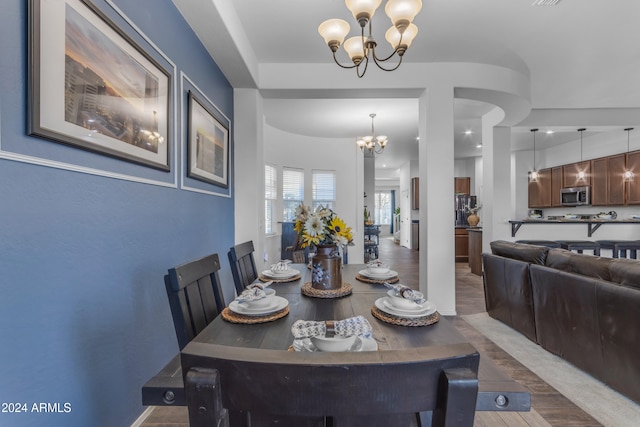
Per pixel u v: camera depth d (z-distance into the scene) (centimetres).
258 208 340
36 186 103
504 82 341
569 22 260
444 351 47
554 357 232
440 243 332
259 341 105
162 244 182
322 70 333
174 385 81
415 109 455
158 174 178
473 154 768
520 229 475
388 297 141
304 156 627
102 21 130
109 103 134
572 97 425
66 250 114
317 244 167
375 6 195
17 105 96
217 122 278
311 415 45
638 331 169
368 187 813
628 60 324
